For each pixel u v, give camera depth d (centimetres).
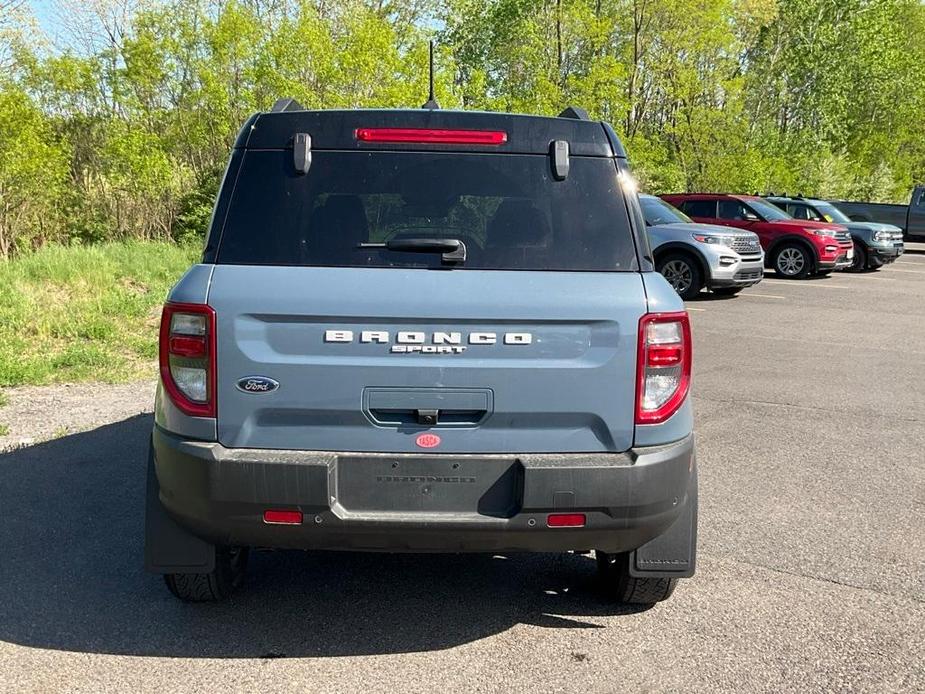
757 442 680
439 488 316
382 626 372
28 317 1067
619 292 320
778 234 2062
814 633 372
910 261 2691
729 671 339
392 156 334
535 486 311
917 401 830
